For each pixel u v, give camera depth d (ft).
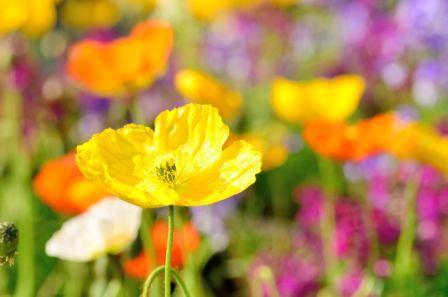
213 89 3.79
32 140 5.02
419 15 5.89
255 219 5.43
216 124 2.66
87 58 3.58
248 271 4.36
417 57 6.18
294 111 3.84
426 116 6.27
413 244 4.26
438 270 4.24
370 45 6.34
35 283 4.50
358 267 4.13
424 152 3.54
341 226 4.17
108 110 5.42
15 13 4.16
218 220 4.42
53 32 7.60
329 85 3.81
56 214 4.92
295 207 5.82
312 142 3.57
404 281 4.05
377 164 4.56
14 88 4.91
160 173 2.59
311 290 4.20
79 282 3.95
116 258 3.38
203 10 7.61
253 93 7.23
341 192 5.18
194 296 3.46
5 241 2.71
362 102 6.44
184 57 7.72
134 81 3.65
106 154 2.61
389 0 6.61
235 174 2.60
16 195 4.45
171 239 2.57
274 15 7.64
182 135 2.66
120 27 8.37
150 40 3.56
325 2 7.66
